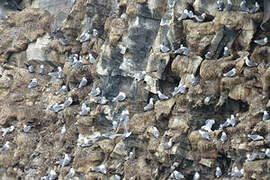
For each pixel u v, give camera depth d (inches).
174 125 1657.2
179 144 1635.1
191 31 1702.8
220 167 1606.8
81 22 2078.0
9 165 1934.1
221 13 1683.1
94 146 1780.3
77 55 2052.2
